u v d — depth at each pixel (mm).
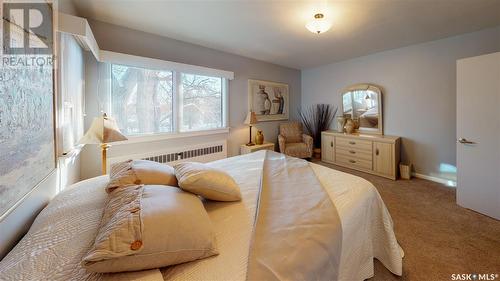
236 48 3475
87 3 2041
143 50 2740
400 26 2602
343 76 4379
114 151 2580
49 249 721
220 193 1220
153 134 2887
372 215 1423
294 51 3662
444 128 3129
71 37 1772
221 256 803
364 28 2662
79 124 2127
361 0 2004
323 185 1494
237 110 3939
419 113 3369
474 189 2244
